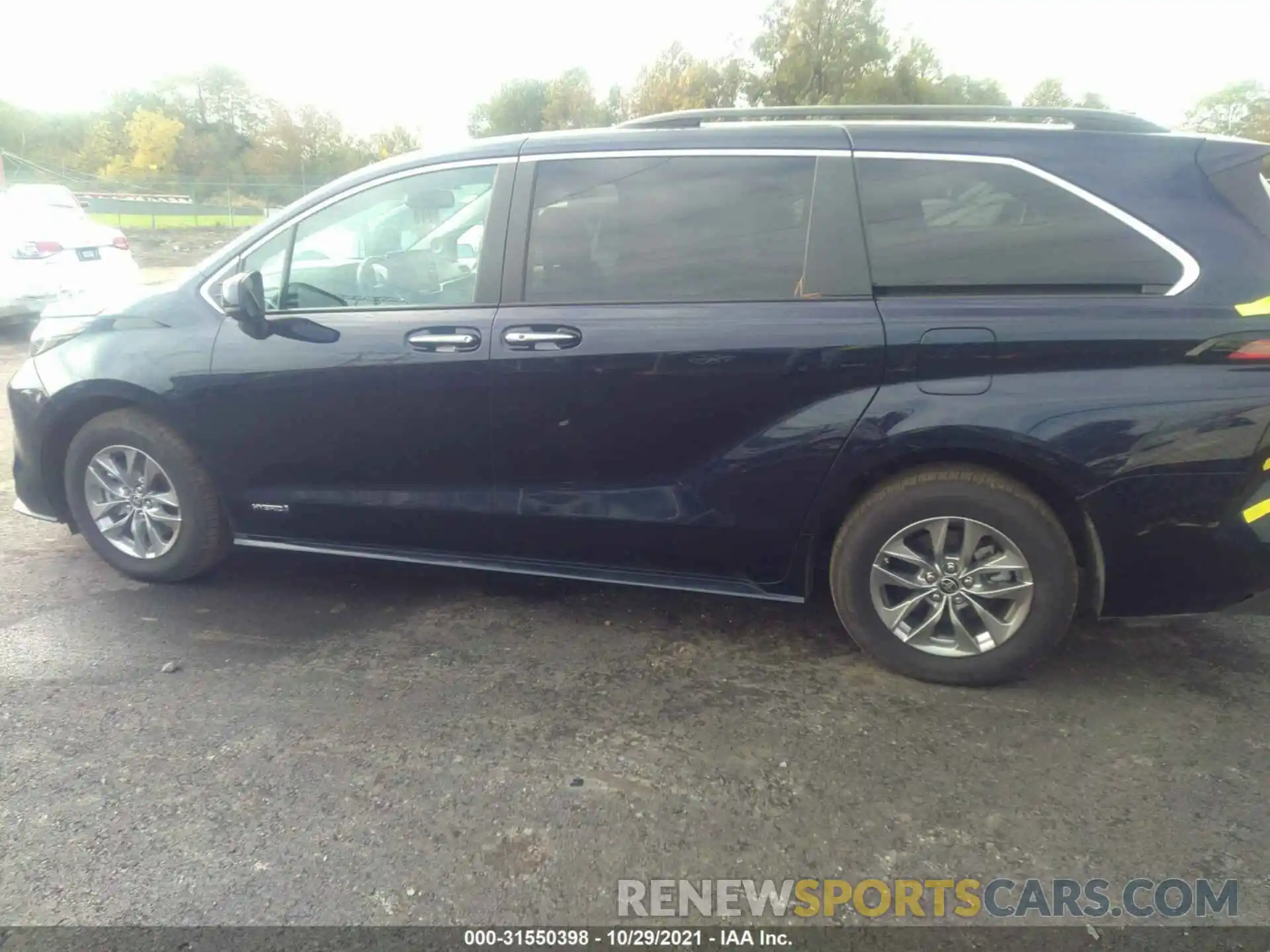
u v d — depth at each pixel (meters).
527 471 3.49
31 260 10.38
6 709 3.09
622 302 3.30
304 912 2.25
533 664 3.43
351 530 3.80
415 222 3.61
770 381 3.14
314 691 3.22
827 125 3.30
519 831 2.53
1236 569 2.95
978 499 3.06
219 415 3.72
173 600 3.94
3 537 4.61
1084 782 2.74
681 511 3.37
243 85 63.22
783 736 2.97
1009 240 3.07
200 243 27.39
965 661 3.21
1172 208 2.97
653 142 3.38
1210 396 2.85
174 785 2.71
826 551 3.53
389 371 3.48
